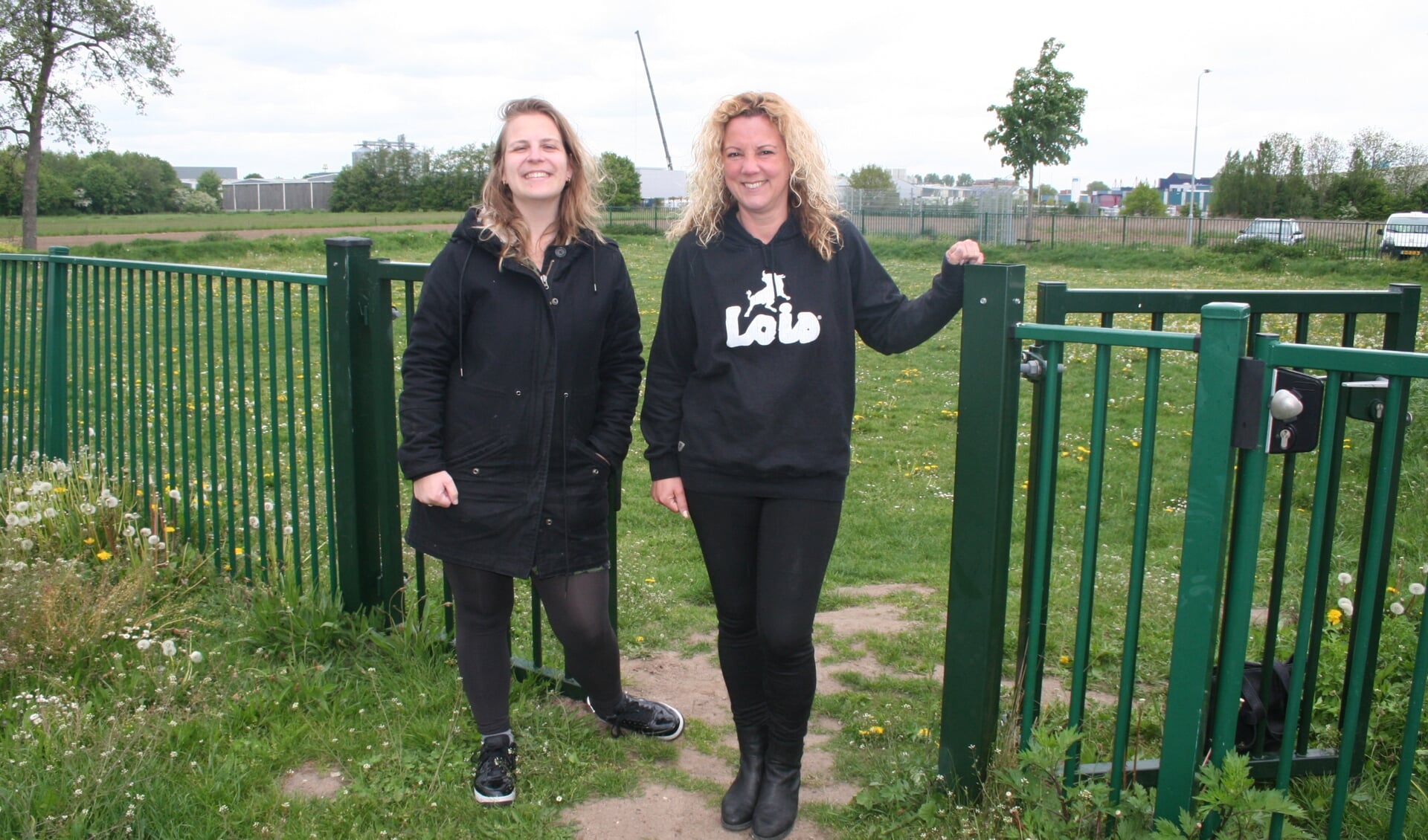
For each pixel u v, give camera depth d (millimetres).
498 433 2744
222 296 4090
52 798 2625
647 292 20094
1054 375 2439
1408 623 3666
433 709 3307
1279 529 2713
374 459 3754
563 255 2746
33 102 39344
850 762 3082
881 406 9609
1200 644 2232
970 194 50781
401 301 15516
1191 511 2189
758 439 2504
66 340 5109
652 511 6258
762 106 2451
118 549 4418
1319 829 2615
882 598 4812
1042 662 2842
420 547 2875
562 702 3418
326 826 2719
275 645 3684
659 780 3008
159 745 2971
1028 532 2719
